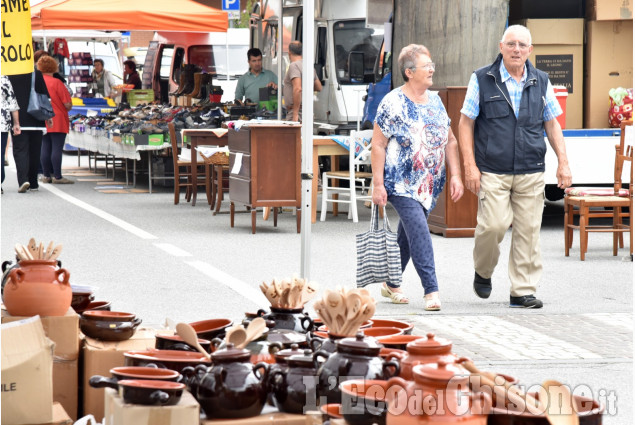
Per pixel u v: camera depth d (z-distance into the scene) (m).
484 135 13.06
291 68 25.11
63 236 19.48
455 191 13.09
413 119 12.73
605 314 12.67
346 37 29.98
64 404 6.41
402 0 24.47
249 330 5.75
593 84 21.89
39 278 6.40
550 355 10.36
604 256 17.73
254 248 18.28
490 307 13.18
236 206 25.72
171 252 17.61
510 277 13.28
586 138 20.81
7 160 39.50
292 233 20.58
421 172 12.84
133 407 4.95
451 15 21.77
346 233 20.61
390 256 13.20
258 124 20.48
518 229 13.15
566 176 13.14
